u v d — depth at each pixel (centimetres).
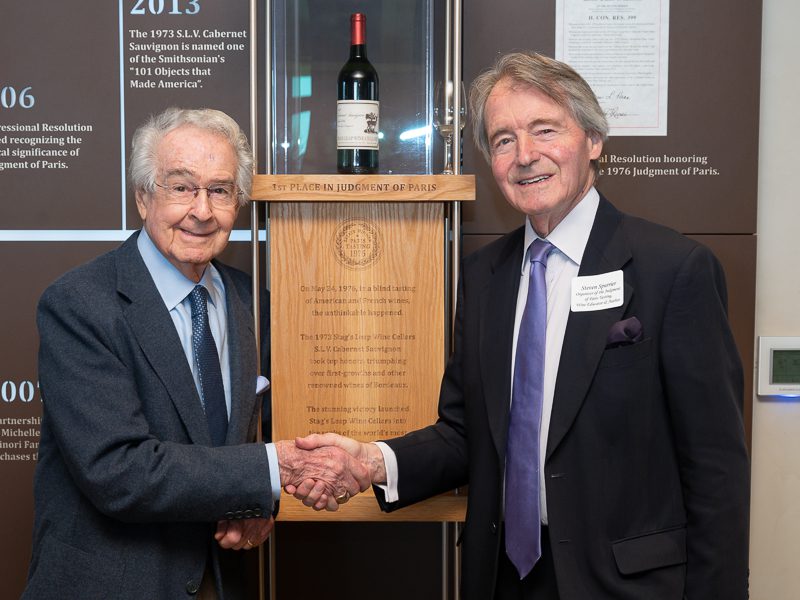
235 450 155
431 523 245
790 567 247
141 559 152
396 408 200
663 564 147
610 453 150
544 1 229
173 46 231
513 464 158
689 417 147
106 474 146
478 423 168
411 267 199
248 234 232
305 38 216
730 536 145
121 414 149
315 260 199
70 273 159
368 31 212
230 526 161
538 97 158
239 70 232
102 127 232
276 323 200
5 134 233
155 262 166
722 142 232
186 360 158
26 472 238
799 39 237
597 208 164
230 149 167
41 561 154
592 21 229
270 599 215
